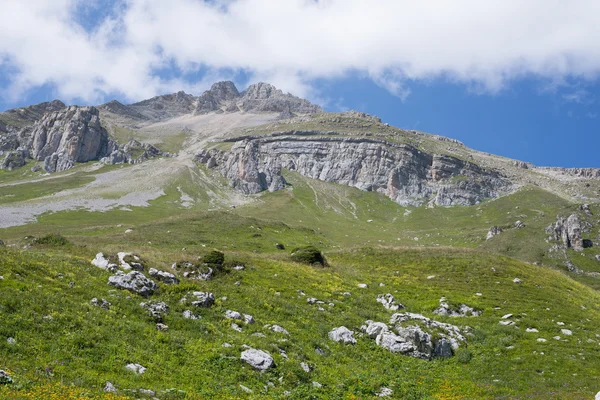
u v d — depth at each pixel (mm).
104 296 30047
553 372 31391
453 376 31125
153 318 29031
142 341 25219
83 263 36125
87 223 152875
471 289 52188
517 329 40406
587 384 28812
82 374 20078
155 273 37125
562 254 149000
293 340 31875
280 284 46031
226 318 32562
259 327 32656
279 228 124438
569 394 26812
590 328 42188
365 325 37656
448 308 45344
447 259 64125
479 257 64875
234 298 38250
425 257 65625
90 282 31797
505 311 45312
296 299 42312
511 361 33688
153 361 23438
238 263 49531
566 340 38031
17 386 17156
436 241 184375
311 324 36438
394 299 46344
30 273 29906
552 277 62156
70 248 47719
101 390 19000
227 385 22781
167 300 33125
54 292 28219
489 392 27891
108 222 158875
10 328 22031
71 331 23750
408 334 35219
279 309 37844
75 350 22109
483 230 198250
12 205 173875
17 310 23984
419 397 26688
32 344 21438
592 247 157500
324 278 51531
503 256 67625
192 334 28312
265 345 28672
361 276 56281
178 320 29703
